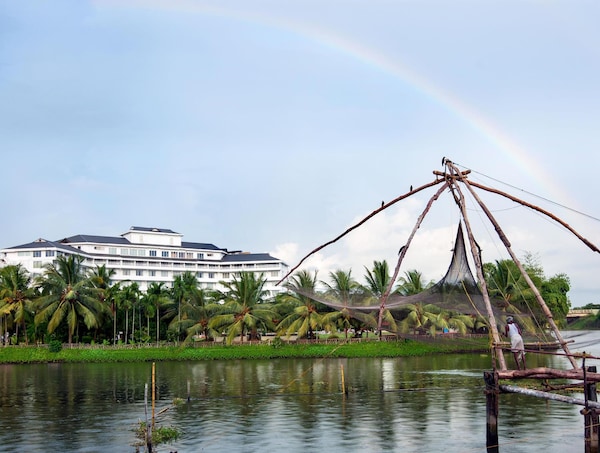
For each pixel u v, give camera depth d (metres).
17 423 35.28
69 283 92.19
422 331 36.72
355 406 39.91
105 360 86.88
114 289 101.25
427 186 27.09
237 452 27.52
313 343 92.19
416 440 29.42
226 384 54.50
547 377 23.67
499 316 32.56
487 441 24.66
